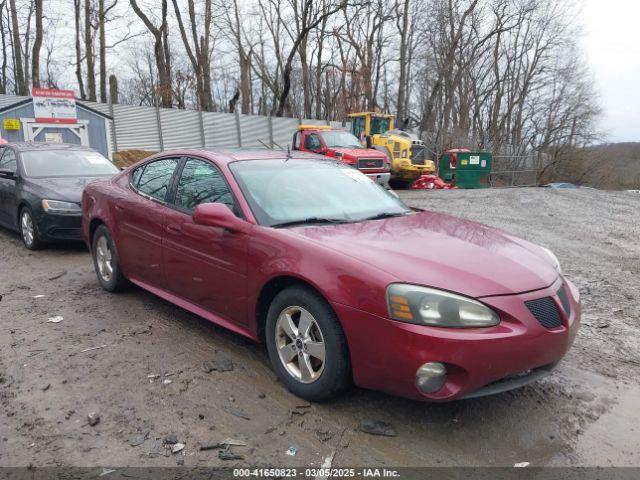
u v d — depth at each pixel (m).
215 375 3.74
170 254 4.43
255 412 3.26
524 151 33.41
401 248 3.31
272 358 3.58
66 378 3.69
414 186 22.64
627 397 3.57
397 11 36.94
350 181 4.64
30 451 2.86
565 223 11.03
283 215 3.85
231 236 3.80
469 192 19.33
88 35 31.95
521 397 3.52
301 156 4.85
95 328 4.62
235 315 3.87
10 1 33.28
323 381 3.22
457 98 44.97
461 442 2.99
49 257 7.42
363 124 24.16
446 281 2.95
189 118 25.16
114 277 5.38
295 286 3.39
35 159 8.57
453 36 37.78
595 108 40.19
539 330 2.96
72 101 19.06
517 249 3.59
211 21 34.88
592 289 6.13
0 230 9.55
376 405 3.35
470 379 2.82
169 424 3.12
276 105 42.41
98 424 3.12
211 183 4.23
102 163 9.09
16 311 5.07
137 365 3.89
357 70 38.66
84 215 5.85
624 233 9.87
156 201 4.71
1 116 17.66
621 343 4.53
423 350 2.80
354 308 3.01
